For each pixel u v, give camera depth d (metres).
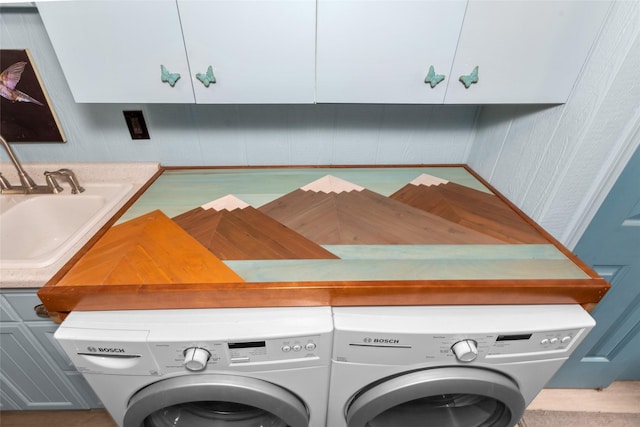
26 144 1.32
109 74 0.91
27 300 0.96
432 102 0.99
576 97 0.93
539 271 0.86
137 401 0.80
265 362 0.79
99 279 0.80
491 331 0.78
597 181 0.97
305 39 0.89
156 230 1.00
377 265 0.86
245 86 0.95
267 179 1.34
